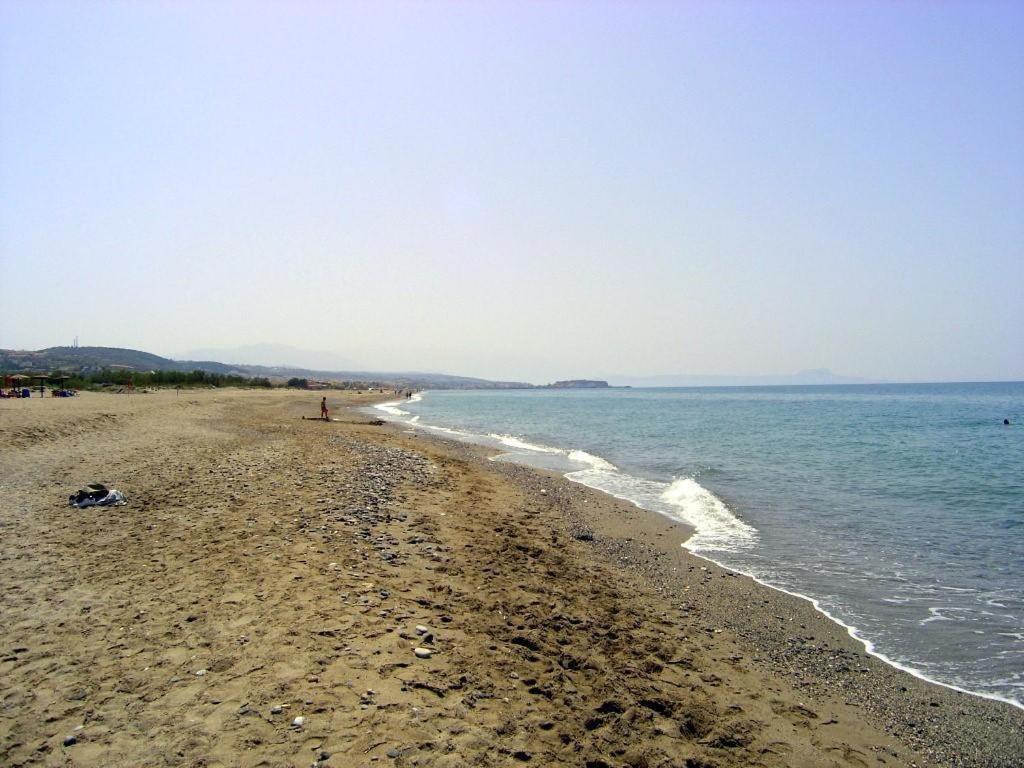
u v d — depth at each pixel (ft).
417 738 16.65
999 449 106.83
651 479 75.87
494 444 119.55
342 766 15.14
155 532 37.06
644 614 30.55
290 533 36.91
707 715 20.83
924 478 75.41
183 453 72.08
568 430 156.35
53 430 81.20
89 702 18.01
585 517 53.36
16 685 18.97
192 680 19.30
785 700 22.95
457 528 43.34
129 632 22.86
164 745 15.87
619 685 21.97
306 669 20.04
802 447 111.65
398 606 26.37
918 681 25.18
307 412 188.75
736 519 53.57
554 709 19.52
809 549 44.09
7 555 32.40
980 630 30.04
